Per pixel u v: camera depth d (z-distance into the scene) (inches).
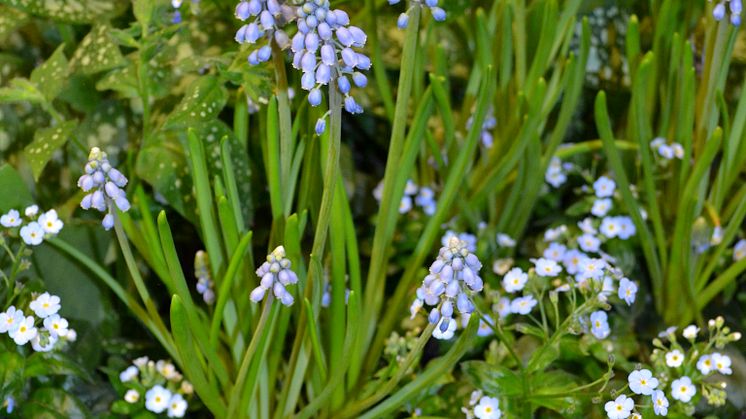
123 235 18.3
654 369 20.7
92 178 17.2
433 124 23.5
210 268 20.5
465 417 20.5
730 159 21.5
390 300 21.3
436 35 23.7
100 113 21.9
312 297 19.1
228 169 19.1
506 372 19.8
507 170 21.6
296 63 16.6
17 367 19.6
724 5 19.6
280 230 19.7
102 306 21.4
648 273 23.3
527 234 23.7
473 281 16.7
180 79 21.3
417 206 23.5
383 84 22.0
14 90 20.5
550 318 21.7
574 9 21.6
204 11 21.6
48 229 20.0
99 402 20.9
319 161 20.7
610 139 20.8
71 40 22.6
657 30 21.9
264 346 19.1
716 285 22.0
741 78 23.9
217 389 19.7
